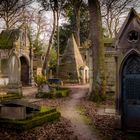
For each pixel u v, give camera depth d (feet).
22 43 140.26
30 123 39.52
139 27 39.55
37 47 174.50
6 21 132.87
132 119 40.65
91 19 74.54
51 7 119.55
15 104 40.81
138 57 40.01
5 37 138.10
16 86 81.30
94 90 72.74
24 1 50.62
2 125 39.55
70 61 150.00
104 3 119.96
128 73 40.81
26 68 145.28
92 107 62.28
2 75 128.98
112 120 47.98
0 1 41.22
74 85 127.44
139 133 39.75
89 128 42.37
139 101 40.32
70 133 39.24
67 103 68.33
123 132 40.06
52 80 113.50
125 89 41.04
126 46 40.32
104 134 39.04
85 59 177.17
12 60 82.28
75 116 51.60
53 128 41.45
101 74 72.90
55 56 160.45
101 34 74.13
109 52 84.23
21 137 36.17
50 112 47.34
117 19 145.38
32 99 75.66
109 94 82.43
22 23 153.79
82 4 121.80
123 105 41.24
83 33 194.49
